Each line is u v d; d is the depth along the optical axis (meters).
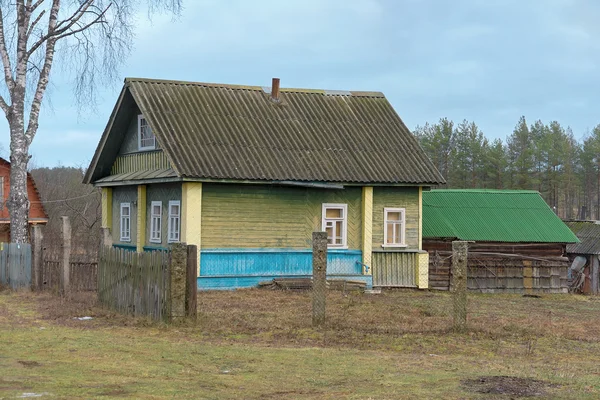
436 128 74.81
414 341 15.22
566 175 71.50
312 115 30.20
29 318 17.47
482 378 11.22
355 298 24.84
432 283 30.53
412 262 29.30
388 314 20.34
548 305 25.73
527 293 32.06
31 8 28.41
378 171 28.33
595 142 81.06
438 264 30.62
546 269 32.47
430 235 31.28
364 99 32.34
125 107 29.33
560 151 73.69
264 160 26.69
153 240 28.17
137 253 17.66
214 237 25.88
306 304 22.02
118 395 9.41
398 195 29.12
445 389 10.41
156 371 11.31
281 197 27.09
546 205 34.88
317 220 27.75
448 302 25.08
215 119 27.86
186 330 15.80
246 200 26.48
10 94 28.23
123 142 31.09
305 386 10.56
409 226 29.25
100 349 13.16
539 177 71.62
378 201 28.81
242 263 26.31
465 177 72.81
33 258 23.66
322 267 16.92
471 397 9.93
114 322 16.86
